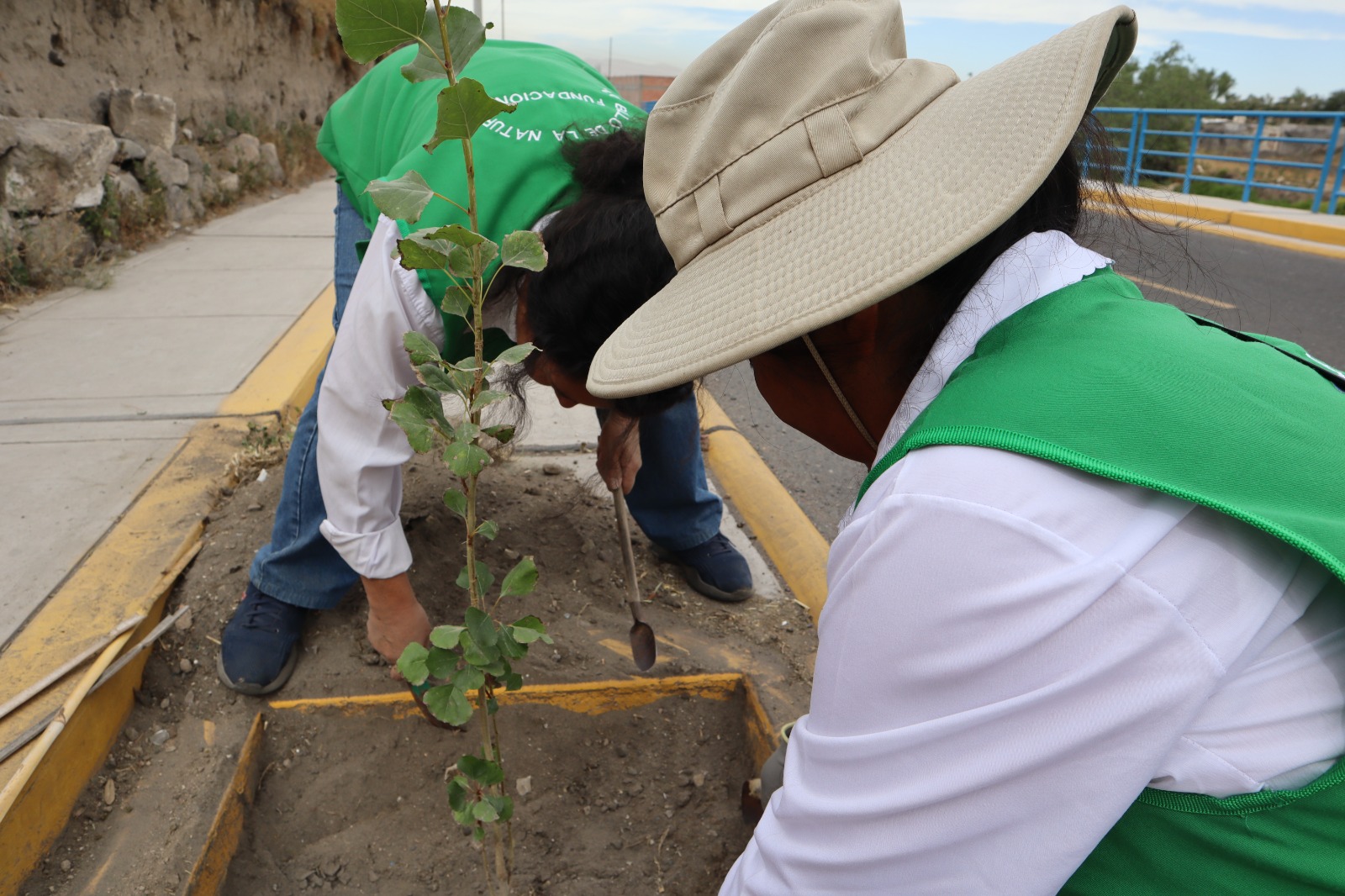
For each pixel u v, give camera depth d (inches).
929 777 24.4
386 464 57.8
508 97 59.8
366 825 64.9
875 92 28.5
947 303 29.7
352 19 33.4
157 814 61.2
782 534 106.7
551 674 74.5
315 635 78.4
